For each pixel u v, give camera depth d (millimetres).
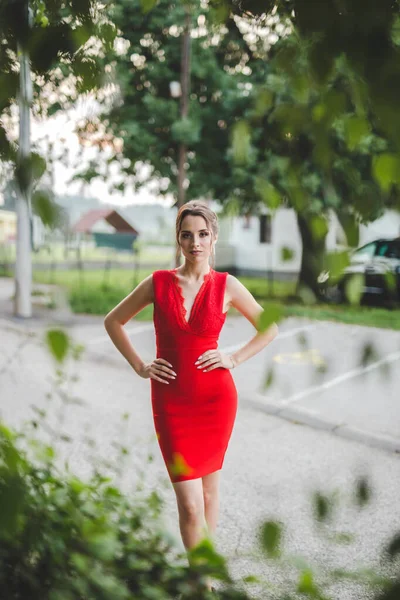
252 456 5121
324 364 1229
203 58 13391
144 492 4078
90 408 6258
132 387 7344
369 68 1076
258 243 22547
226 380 2875
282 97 1318
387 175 1125
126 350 2930
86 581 1647
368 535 3617
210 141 14047
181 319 2799
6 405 6281
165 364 2826
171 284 2842
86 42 1492
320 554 3385
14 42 1456
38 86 1502
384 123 1085
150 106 13547
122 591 1648
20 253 11555
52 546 1816
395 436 5629
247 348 2898
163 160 14641
